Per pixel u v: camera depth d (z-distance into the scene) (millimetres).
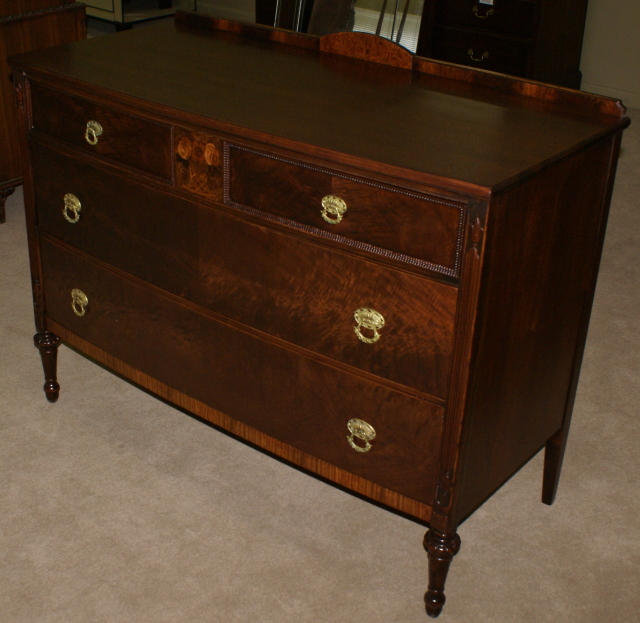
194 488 2461
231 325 2135
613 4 5582
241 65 2373
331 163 1765
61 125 2281
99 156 2219
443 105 2104
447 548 1960
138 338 2400
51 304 2621
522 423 2115
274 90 2162
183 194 2072
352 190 1771
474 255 1641
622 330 3271
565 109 2104
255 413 2207
